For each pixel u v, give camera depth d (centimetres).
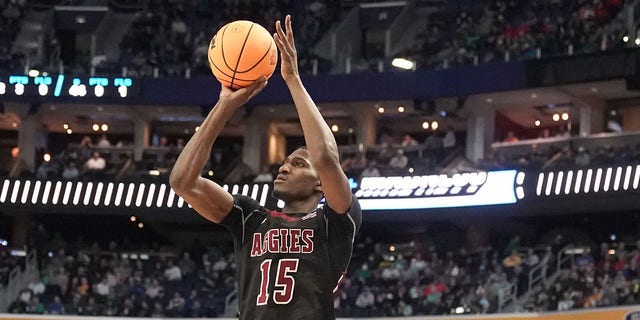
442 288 3331
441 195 3675
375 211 3753
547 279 3300
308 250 621
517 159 3728
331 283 620
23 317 3462
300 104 618
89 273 3647
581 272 3198
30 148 4322
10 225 4225
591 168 3444
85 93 4116
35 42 4419
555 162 3578
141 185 3897
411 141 3991
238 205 641
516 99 3950
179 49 4262
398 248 3647
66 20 4541
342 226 625
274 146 4388
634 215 3756
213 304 3481
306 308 611
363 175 3788
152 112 4288
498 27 4012
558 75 3688
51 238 4225
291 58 623
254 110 4266
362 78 4006
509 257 3391
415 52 4078
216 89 4119
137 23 4372
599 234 3834
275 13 4447
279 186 646
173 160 4125
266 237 627
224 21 4412
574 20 3794
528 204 3556
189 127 4453
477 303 3253
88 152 4119
